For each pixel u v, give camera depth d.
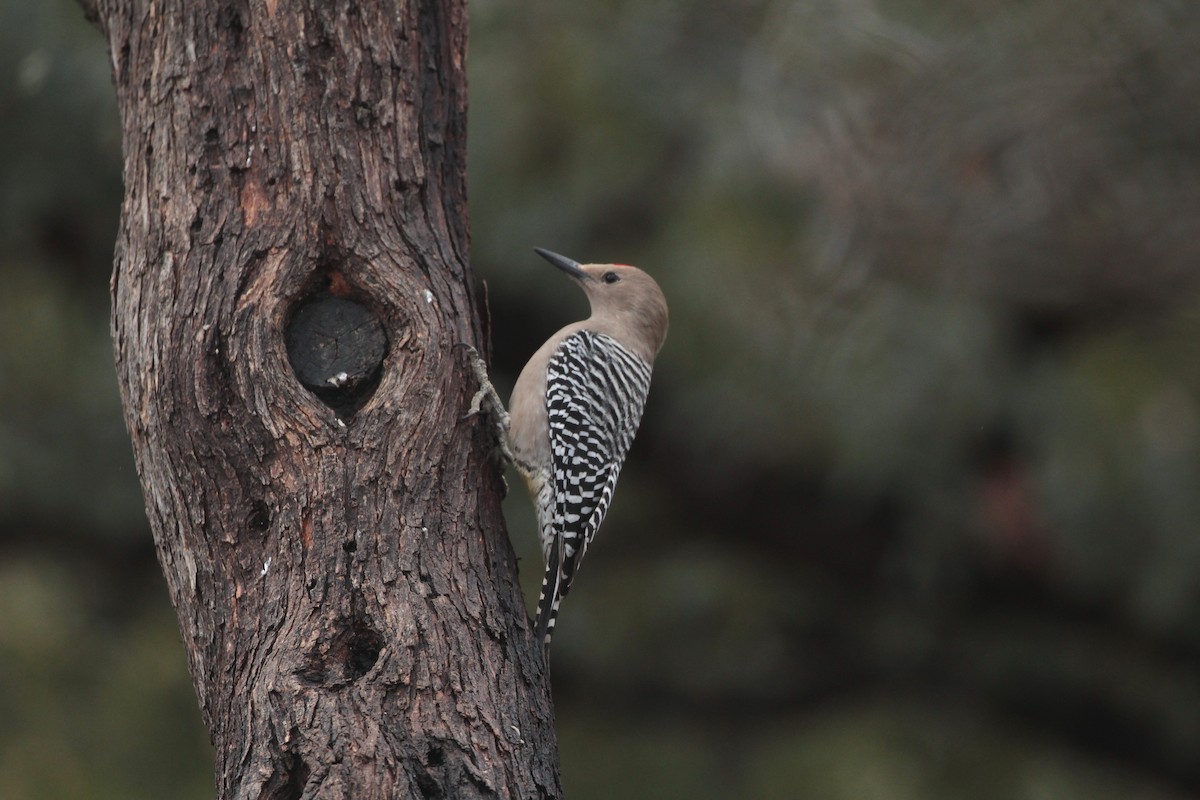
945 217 10.34
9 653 11.45
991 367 11.00
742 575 13.34
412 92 7.95
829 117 10.57
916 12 10.27
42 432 11.86
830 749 12.48
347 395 7.52
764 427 11.58
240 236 7.50
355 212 7.66
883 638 13.45
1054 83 9.80
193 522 7.26
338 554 7.10
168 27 7.75
